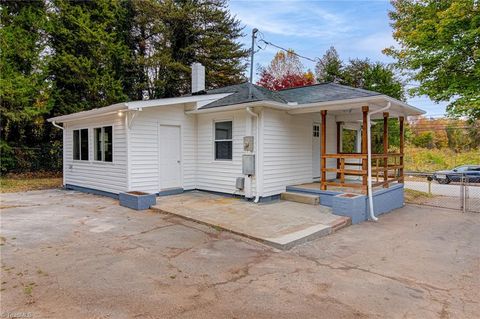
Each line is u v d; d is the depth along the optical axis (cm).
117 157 899
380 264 444
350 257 472
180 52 2014
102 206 805
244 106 830
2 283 350
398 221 747
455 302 330
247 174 854
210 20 2052
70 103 1486
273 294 339
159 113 926
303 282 373
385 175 888
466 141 3081
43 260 424
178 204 801
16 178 1370
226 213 706
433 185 1655
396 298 337
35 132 1498
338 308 311
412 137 3091
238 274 392
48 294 325
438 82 1127
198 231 582
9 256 437
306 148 1019
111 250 470
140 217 686
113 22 1625
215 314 293
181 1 1988
